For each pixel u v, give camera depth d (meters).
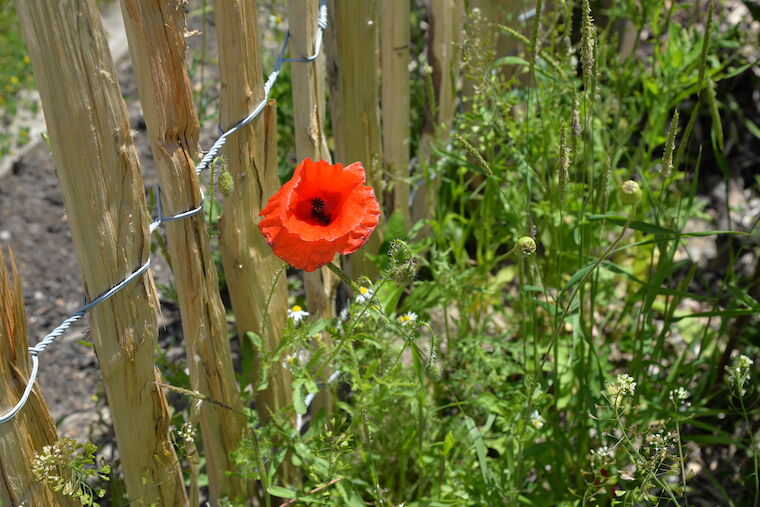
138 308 1.23
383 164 1.53
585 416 1.38
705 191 1.84
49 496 1.23
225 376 1.33
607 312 1.61
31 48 1.12
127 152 1.18
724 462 1.48
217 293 1.30
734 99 1.88
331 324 1.33
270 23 2.10
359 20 1.38
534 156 1.48
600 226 1.44
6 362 1.18
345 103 1.43
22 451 1.20
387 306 1.38
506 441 1.37
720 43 1.58
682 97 1.55
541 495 1.39
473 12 1.44
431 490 1.39
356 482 1.35
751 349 1.50
